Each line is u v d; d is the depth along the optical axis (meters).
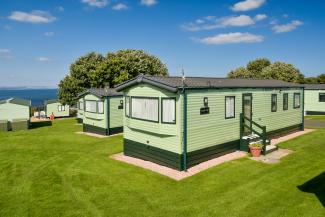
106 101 21.80
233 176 11.56
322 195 9.50
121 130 23.06
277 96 18.66
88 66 38.97
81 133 23.66
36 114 43.16
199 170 12.40
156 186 10.75
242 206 8.91
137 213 8.65
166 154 13.03
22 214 8.73
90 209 8.97
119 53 42.38
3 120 26.05
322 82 60.16
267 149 14.98
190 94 12.55
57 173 12.62
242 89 15.48
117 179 11.61
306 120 28.69
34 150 17.36
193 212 8.62
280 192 9.86
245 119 15.90
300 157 14.09
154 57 44.81
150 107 13.48
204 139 13.42
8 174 12.70
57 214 8.67
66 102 37.69
